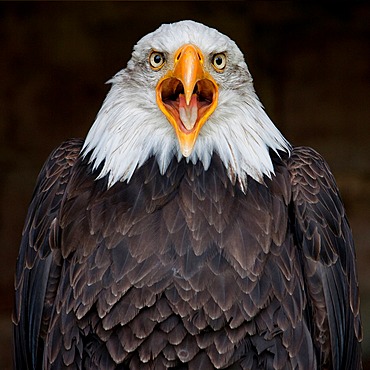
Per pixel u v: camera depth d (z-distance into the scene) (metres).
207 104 10.41
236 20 21.89
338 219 11.19
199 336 10.12
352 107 21.75
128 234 10.17
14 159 21.75
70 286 10.34
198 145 10.33
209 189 10.26
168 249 10.08
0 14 21.73
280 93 21.89
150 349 10.16
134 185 10.31
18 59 21.77
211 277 10.05
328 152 21.77
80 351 10.31
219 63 10.30
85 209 10.45
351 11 21.69
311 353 10.34
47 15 21.77
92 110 21.83
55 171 11.31
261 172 10.44
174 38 10.24
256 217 10.24
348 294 11.39
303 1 21.75
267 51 21.91
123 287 10.08
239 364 10.23
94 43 21.83
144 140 10.36
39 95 21.75
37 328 11.00
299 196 10.80
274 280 10.20
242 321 10.09
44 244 10.94
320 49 21.80
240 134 10.40
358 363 11.77
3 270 21.58
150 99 10.33
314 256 10.76
